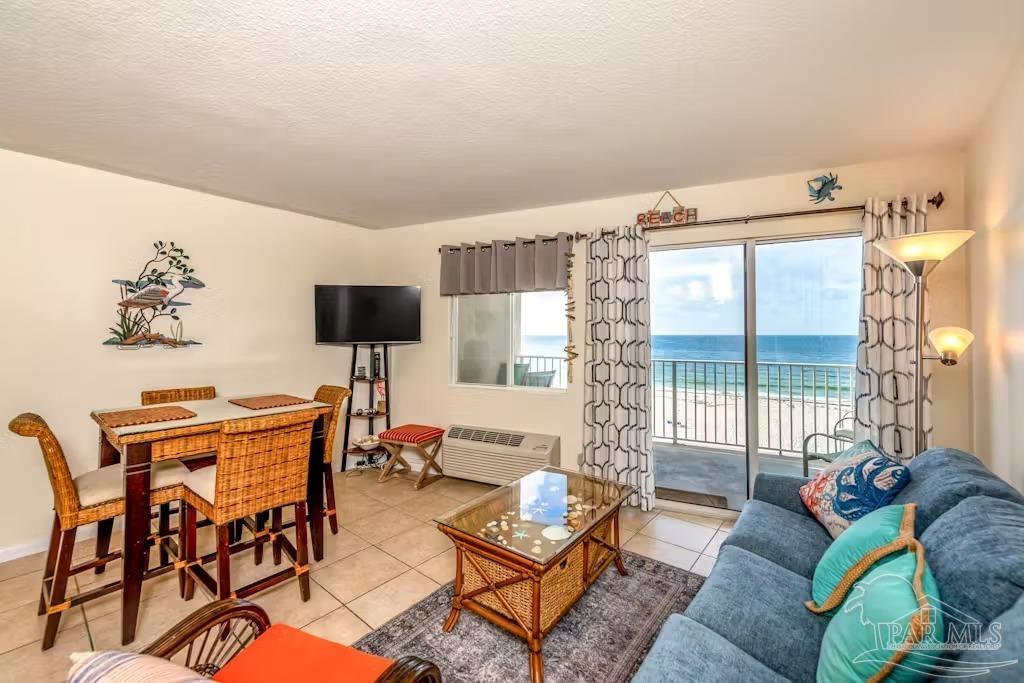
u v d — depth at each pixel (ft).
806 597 5.11
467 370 14.35
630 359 11.28
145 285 10.39
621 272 11.34
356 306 13.67
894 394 8.86
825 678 3.66
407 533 9.96
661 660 3.91
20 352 8.87
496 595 6.33
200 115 7.17
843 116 7.26
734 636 4.39
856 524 5.19
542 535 6.57
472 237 13.91
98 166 9.48
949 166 8.75
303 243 13.60
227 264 11.85
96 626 6.71
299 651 4.16
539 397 12.78
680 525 10.38
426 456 13.50
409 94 6.54
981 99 6.73
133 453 6.30
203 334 11.40
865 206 9.09
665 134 7.92
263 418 6.64
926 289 8.64
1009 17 4.89
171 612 7.07
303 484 7.41
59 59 5.64
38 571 8.32
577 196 11.62
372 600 7.41
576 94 6.56
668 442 16.24
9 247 8.72
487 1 4.63
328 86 6.31
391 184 10.64
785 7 4.75
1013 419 6.33
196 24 4.98
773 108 6.98
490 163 9.30
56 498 6.39
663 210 11.18
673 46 5.42
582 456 11.99
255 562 8.67
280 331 13.03
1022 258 5.92
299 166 9.46
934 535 4.17
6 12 4.75
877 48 5.47
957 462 5.44
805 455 9.77
